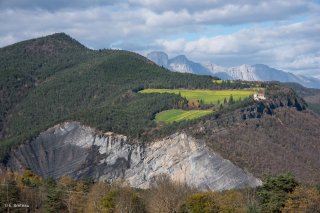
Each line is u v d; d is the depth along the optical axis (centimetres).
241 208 13088
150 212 14112
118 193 14100
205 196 13350
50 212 14725
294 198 12669
